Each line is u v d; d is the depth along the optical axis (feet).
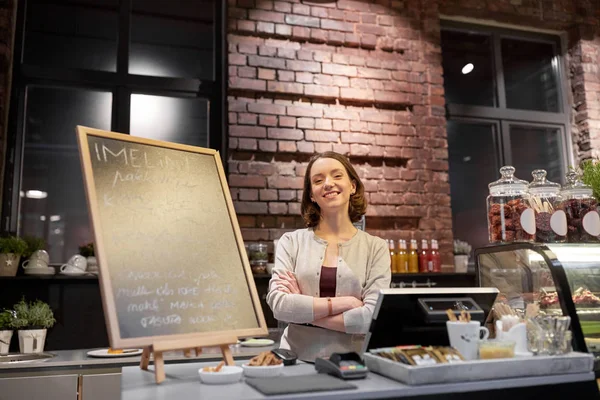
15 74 11.68
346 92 12.98
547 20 15.46
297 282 6.42
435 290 4.95
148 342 4.39
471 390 4.13
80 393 8.41
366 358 4.66
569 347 4.59
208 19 13.69
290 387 3.95
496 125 15.12
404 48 13.75
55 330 10.28
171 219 5.07
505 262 5.94
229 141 11.99
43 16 12.60
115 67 12.70
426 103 13.70
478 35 15.64
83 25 12.91
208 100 12.97
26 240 10.48
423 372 4.02
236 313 5.00
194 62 13.52
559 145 15.53
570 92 15.66
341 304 5.81
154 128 12.85
